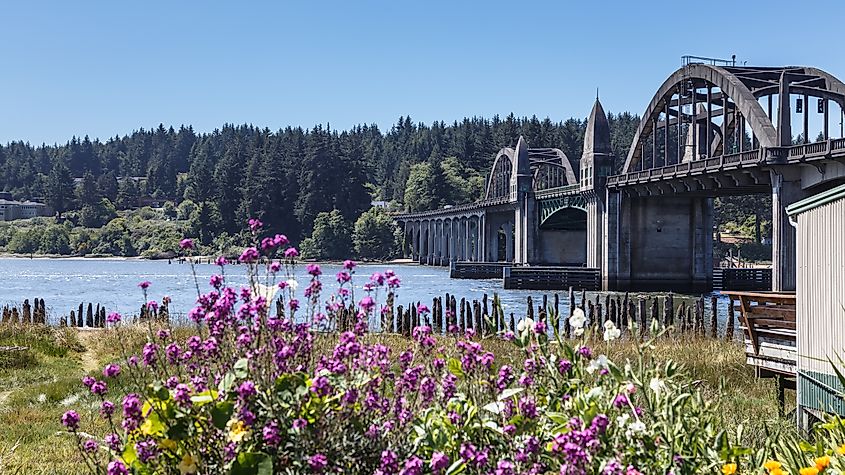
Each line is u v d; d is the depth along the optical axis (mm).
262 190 173750
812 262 12992
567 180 122125
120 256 199000
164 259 185375
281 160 182625
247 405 5074
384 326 7422
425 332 6812
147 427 5031
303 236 172000
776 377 15773
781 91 52844
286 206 174750
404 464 4914
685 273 80375
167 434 5012
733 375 18281
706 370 18609
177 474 5113
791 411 14211
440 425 5754
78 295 71500
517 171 108188
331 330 6629
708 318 51062
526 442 5355
